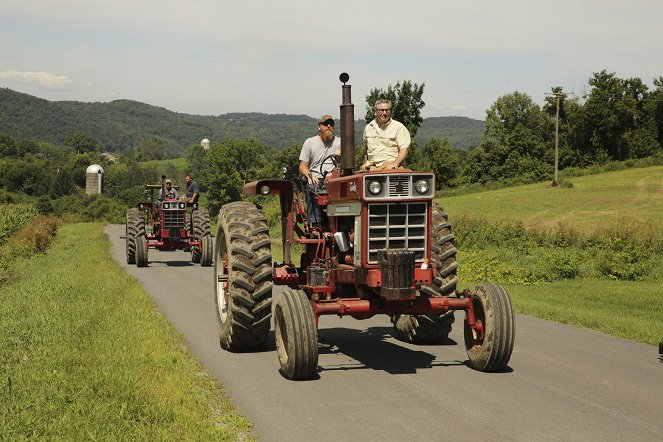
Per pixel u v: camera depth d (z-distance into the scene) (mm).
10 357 6949
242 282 7762
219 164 111938
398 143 7938
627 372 7109
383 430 5141
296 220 8656
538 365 7395
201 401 5762
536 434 5062
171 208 20031
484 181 105000
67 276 14641
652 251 22172
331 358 7727
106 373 6215
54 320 8820
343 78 7234
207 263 19047
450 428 5191
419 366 7309
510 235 28406
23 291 12539
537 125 112812
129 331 8398
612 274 17531
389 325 10062
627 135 101000
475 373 6984
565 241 26156
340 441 4898
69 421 4938
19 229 33469
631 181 72375
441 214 8328
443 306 6980
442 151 109812
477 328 6965
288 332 6551
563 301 13023
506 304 6809
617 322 10078
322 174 8125
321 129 8414
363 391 6262
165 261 20891
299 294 6730
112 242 29109
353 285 7484
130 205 137125
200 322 9945
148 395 5633
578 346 8531
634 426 5262
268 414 5543
